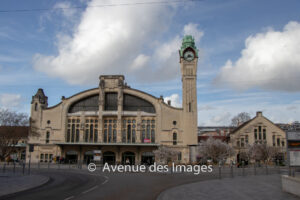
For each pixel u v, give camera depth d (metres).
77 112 75.75
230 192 21.47
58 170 49.00
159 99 75.12
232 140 77.38
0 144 61.81
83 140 73.31
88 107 76.88
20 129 65.06
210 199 18.45
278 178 32.38
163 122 74.12
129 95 76.81
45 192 21.84
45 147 74.38
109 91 76.12
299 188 19.31
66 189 23.72
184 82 75.44
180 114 74.44
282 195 19.97
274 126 77.38
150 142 72.31
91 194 20.75
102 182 29.62
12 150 67.88
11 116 61.72
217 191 22.03
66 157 73.44
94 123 74.75
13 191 22.08
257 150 65.81
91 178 34.38
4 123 61.44
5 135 61.41
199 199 18.47
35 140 74.75
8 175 35.78
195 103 74.25
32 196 19.69
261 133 77.25
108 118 75.00
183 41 78.12
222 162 64.94
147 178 34.78
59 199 18.30
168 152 57.62
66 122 75.25
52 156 73.81
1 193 20.89
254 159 68.75
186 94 74.75
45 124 75.50
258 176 35.41
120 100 74.81
